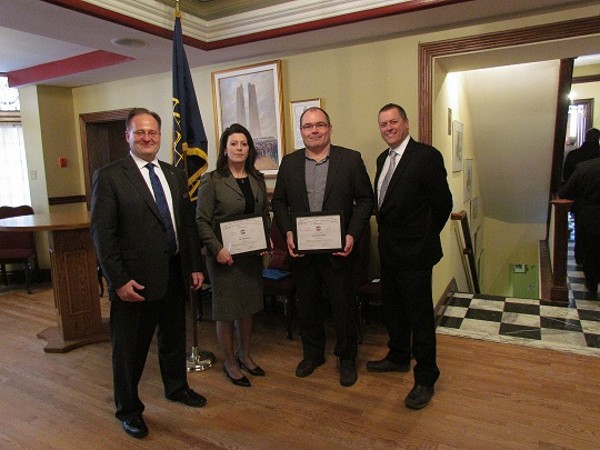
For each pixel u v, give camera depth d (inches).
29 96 195.3
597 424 82.4
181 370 93.0
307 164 100.0
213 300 98.8
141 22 114.6
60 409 93.4
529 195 235.3
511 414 86.4
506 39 114.0
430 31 122.7
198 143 108.6
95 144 208.4
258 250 97.6
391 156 93.0
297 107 144.9
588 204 149.3
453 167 162.6
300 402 93.3
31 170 202.2
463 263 191.0
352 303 100.7
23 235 188.7
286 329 136.1
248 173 101.0
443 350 116.1
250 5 125.8
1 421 89.2
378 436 80.8
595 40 109.8
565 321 131.9
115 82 186.9
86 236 129.6
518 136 206.8
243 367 107.8
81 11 101.9
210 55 145.2
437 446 77.4
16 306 168.2
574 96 287.7
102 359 118.8
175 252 86.5
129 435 83.2
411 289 89.1
